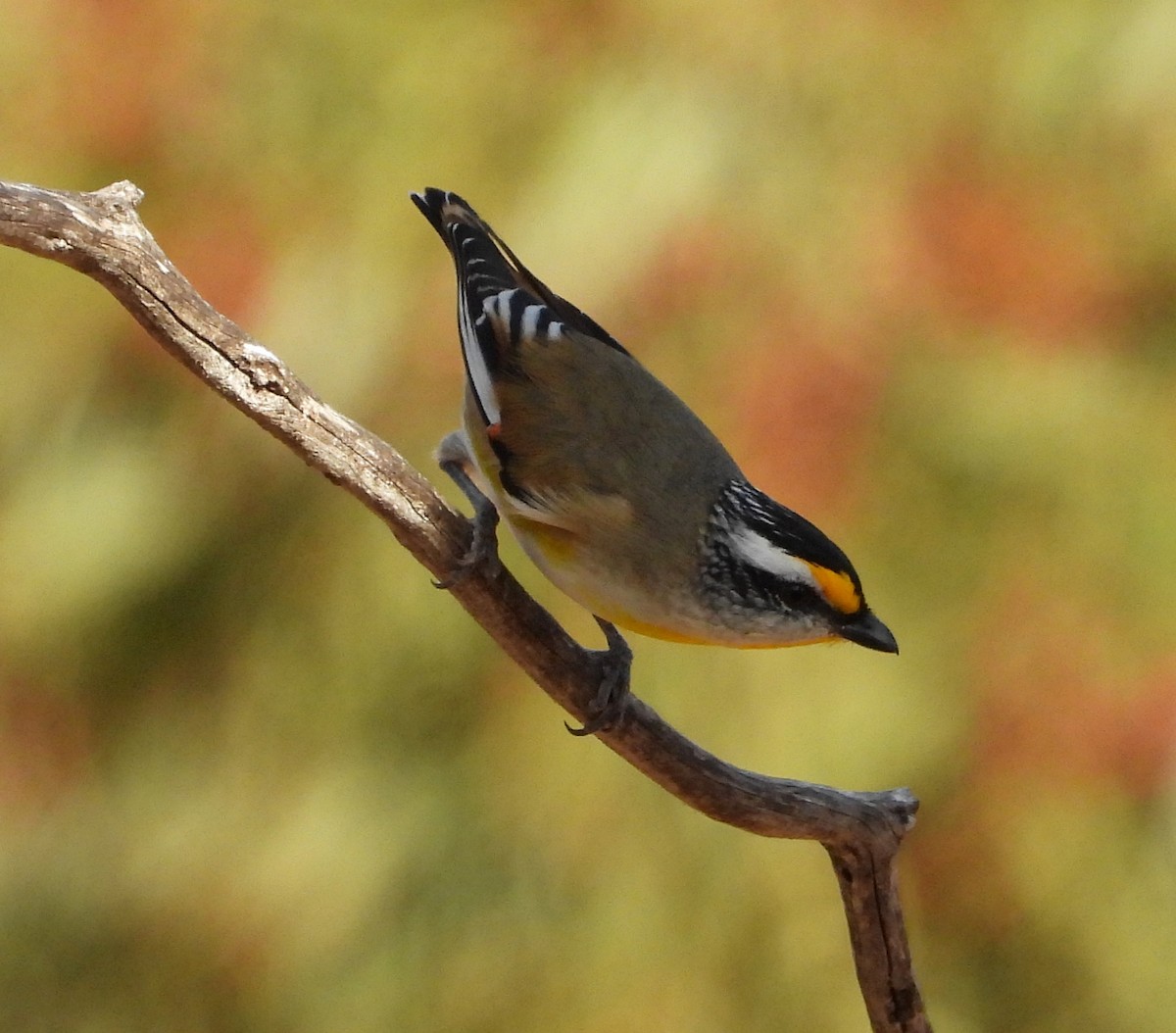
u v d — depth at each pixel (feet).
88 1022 43.27
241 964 41.78
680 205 38.86
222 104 42.01
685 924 39.63
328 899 40.37
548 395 27.37
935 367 39.81
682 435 27.04
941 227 40.40
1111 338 40.88
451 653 40.65
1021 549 39.83
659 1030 39.55
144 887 42.06
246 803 41.63
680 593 26.27
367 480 23.93
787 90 41.27
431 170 41.16
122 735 42.80
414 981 40.52
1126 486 39.83
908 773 38.45
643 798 39.60
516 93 41.70
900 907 25.21
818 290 39.58
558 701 25.57
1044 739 39.14
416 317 39.47
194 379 41.50
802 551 25.81
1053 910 40.27
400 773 40.88
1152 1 41.16
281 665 41.73
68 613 41.50
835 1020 39.06
